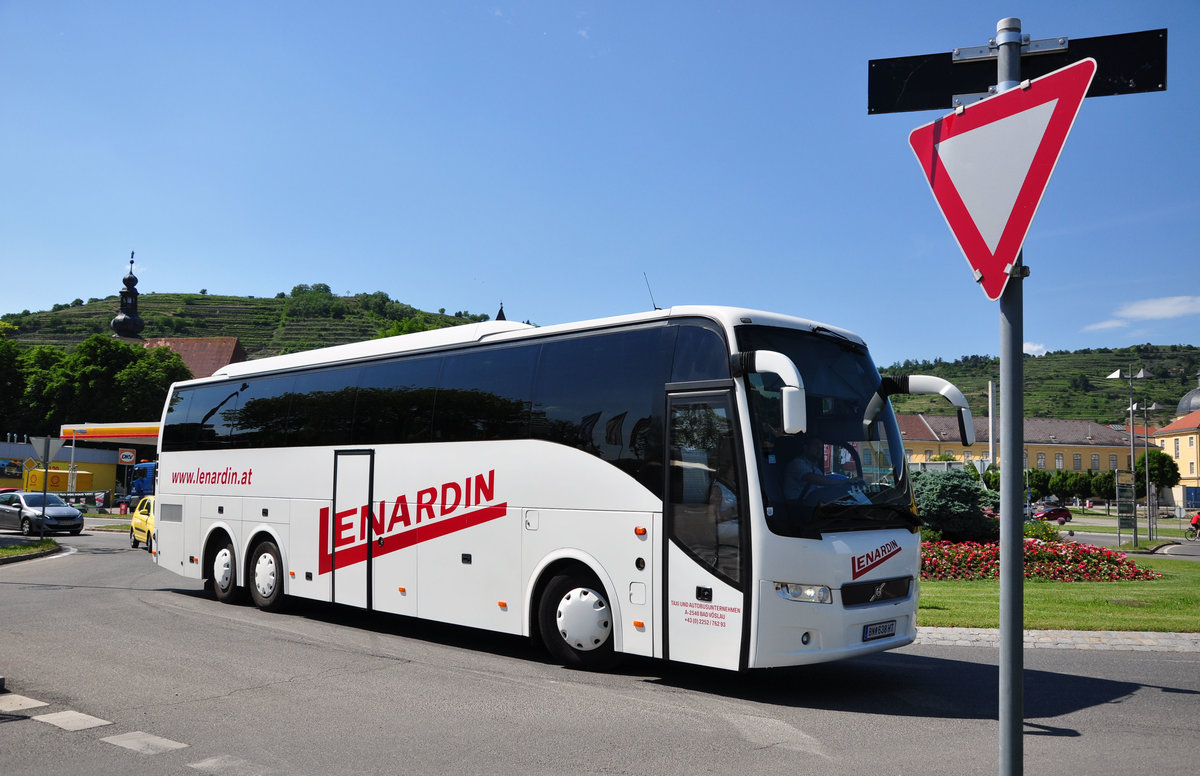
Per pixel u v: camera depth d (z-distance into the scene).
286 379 13.89
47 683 8.52
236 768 5.97
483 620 10.34
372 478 12.00
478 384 10.84
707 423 8.42
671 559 8.55
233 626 12.36
